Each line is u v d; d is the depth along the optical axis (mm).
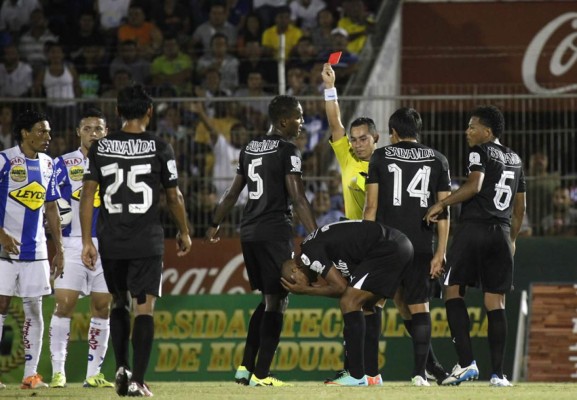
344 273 24312
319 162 43375
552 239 40406
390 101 42281
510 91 49000
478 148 26422
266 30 52594
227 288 41375
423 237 26156
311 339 38781
